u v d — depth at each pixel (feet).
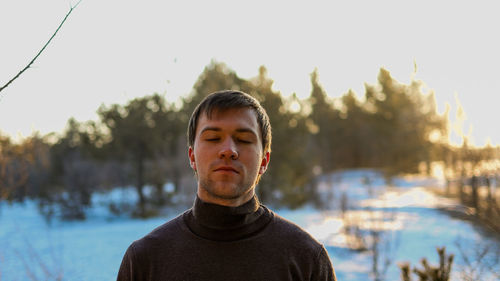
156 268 3.44
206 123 3.38
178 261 3.40
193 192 57.98
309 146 86.38
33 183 60.34
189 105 61.67
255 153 3.40
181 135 63.05
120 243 35.47
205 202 3.43
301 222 40.63
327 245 27.68
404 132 121.90
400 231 29.91
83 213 56.39
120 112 62.75
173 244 3.50
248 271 3.35
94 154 63.77
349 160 127.54
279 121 56.34
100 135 64.13
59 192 58.75
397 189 72.02
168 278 3.36
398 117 125.90
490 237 18.66
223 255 3.39
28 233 43.34
